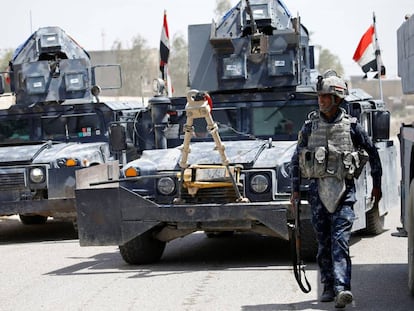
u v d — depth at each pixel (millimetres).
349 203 9492
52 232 19672
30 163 17594
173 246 15781
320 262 9766
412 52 10023
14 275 12875
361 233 16328
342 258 9305
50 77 19766
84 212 12742
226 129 14719
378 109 15641
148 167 13031
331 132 9516
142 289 11102
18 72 19828
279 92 14562
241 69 14867
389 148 16750
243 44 14922
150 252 13312
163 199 12914
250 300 10125
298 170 9852
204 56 15203
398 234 10898
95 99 20156
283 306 9711
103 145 18906
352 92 15461
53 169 17469
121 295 10742
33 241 17922
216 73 15023
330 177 9461
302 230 12180
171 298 10422
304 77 15680
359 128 9586
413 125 10195
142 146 16078
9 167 17594
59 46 20359
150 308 9875
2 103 38219
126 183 13117
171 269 12766
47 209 17391
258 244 15648
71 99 19797
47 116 19453
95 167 13539
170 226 12891
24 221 21672
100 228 12703
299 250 9789
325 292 9789
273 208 12109
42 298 10812
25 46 20547
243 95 14680
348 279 9234
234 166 12617
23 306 10359
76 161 17547
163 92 15070
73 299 10617
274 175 12578
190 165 12711
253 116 14664
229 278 11734
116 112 19391
